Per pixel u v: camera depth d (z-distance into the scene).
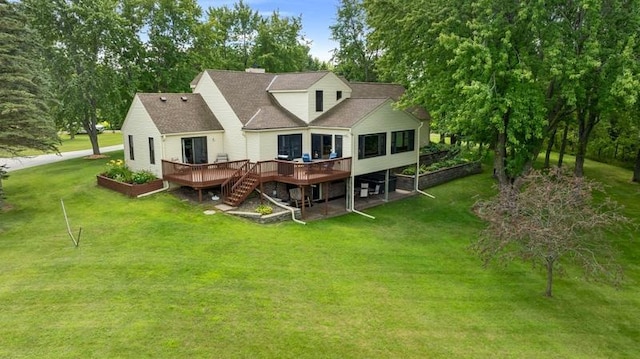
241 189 19.92
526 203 12.52
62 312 10.06
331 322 10.30
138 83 33.66
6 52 18.34
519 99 17.23
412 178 26.23
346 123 21.48
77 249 14.12
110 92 31.67
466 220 21.06
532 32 18.06
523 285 13.49
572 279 14.09
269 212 18.70
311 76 24.11
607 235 18.91
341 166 21.08
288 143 22.39
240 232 16.48
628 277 14.55
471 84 17.17
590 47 16.55
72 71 30.58
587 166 34.56
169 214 18.19
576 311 11.88
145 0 34.19
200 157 22.56
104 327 9.47
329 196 23.92
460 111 18.28
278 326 9.90
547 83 19.34
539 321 11.19
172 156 21.41
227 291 11.46
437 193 26.09
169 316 10.04
